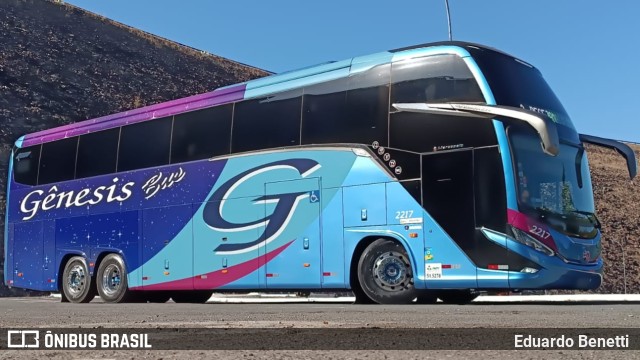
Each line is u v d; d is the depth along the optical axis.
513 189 9.66
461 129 10.10
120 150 15.06
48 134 16.95
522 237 9.57
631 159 11.94
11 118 28.84
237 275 12.37
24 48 32.56
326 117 11.54
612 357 3.70
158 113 14.49
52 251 15.98
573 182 10.78
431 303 11.93
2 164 27.20
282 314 7.97
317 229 11.30
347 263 10.88
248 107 12.83
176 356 4.01
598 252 10.67
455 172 10.03
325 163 11.38
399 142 10.59
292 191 11.75
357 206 10.86
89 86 33.62
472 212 9.83
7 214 17.30
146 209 14.19
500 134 9.81
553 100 11.06
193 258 13.15
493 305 10.39
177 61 39.94
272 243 11.90
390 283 10.56
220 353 4.11
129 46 37.94
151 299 15.45
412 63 10.76
